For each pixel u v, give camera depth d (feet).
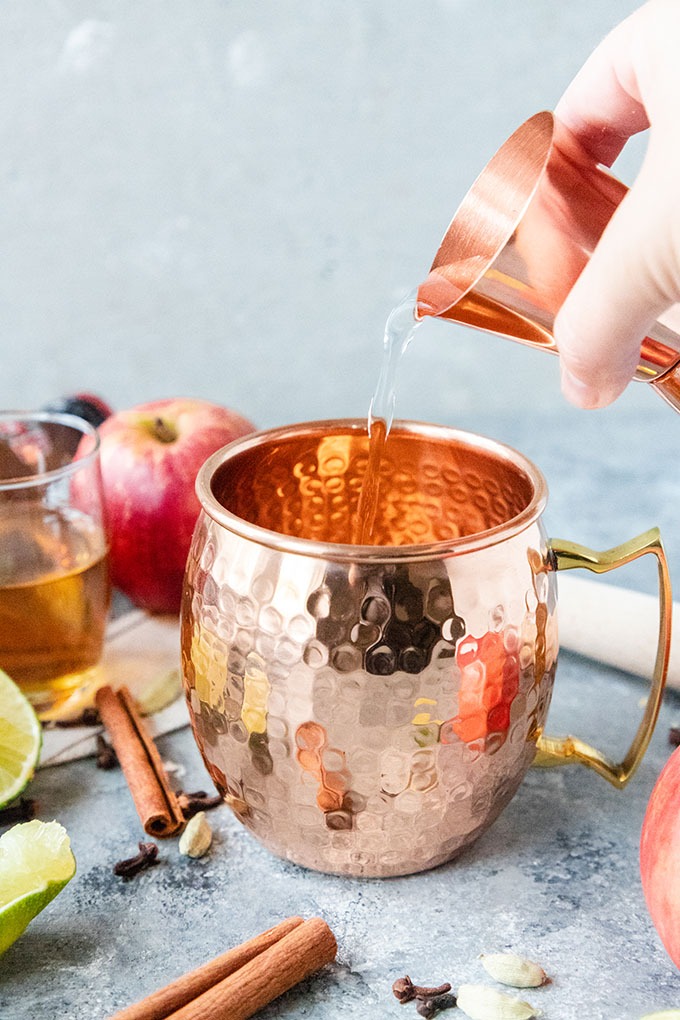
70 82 2.57
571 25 2.61
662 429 2.96
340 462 1.48
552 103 2.69
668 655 1.35
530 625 1.24
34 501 1.54
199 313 2.88
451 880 1.33
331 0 2.56
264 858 1.36
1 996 1.21
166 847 1.38
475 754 1.24
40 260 2.75
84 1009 1.20
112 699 1.55
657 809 1.22
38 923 1.29
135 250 2.78
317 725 1.21
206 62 2.60
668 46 1.15
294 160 2.73
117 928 1.28
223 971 1.20
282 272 2.86
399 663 1.19
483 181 1.24
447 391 3.03
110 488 1.75
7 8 2.48
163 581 1.77
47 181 2.66
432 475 1.47
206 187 2.73
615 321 1.14
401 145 2.73
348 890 1.32
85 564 1.57
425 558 1.18
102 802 1.45
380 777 1.22
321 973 1.23
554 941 1.27
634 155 2.75
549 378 3.01
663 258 1.10
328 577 1.18
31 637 1.55
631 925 1.28
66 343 2.86
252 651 1.21
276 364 2.97
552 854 1.37
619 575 2.24
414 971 1.24
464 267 1.23
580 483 2.63
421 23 2.61
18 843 1.26
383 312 2.92
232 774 1.27
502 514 1.43
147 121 2.64
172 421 1.80
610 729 1.55
